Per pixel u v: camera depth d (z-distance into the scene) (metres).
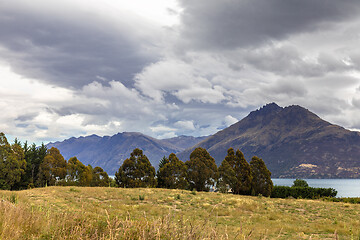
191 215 17.53
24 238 5.31
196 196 30.91
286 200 32.97
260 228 15.14
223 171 48.81
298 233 14.26
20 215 6.33
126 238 5.05
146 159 52.38
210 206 23.81
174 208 21.25
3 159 50.00
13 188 56.16
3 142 51.34
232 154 51.03
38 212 7.36
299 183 50.91
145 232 5.11
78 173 61.16
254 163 49.78
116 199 26.03
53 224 6.24
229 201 27.97
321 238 13.12
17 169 51.56
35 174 61.53
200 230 5.12
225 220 17.97
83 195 26.03
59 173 57.88
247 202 27.03
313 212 23.86
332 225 17.02
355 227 16.31
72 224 5.85
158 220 5.48
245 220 18.48
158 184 54.12
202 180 51.31
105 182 65.75
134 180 50.66
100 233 5.19
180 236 5.04
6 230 5.20
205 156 52.72
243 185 49.12
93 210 11.52
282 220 19.47
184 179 51.28
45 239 5.50
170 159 52.62
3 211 6.41
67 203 19.38
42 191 26.88
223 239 4.96
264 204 27.77
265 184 48.41
